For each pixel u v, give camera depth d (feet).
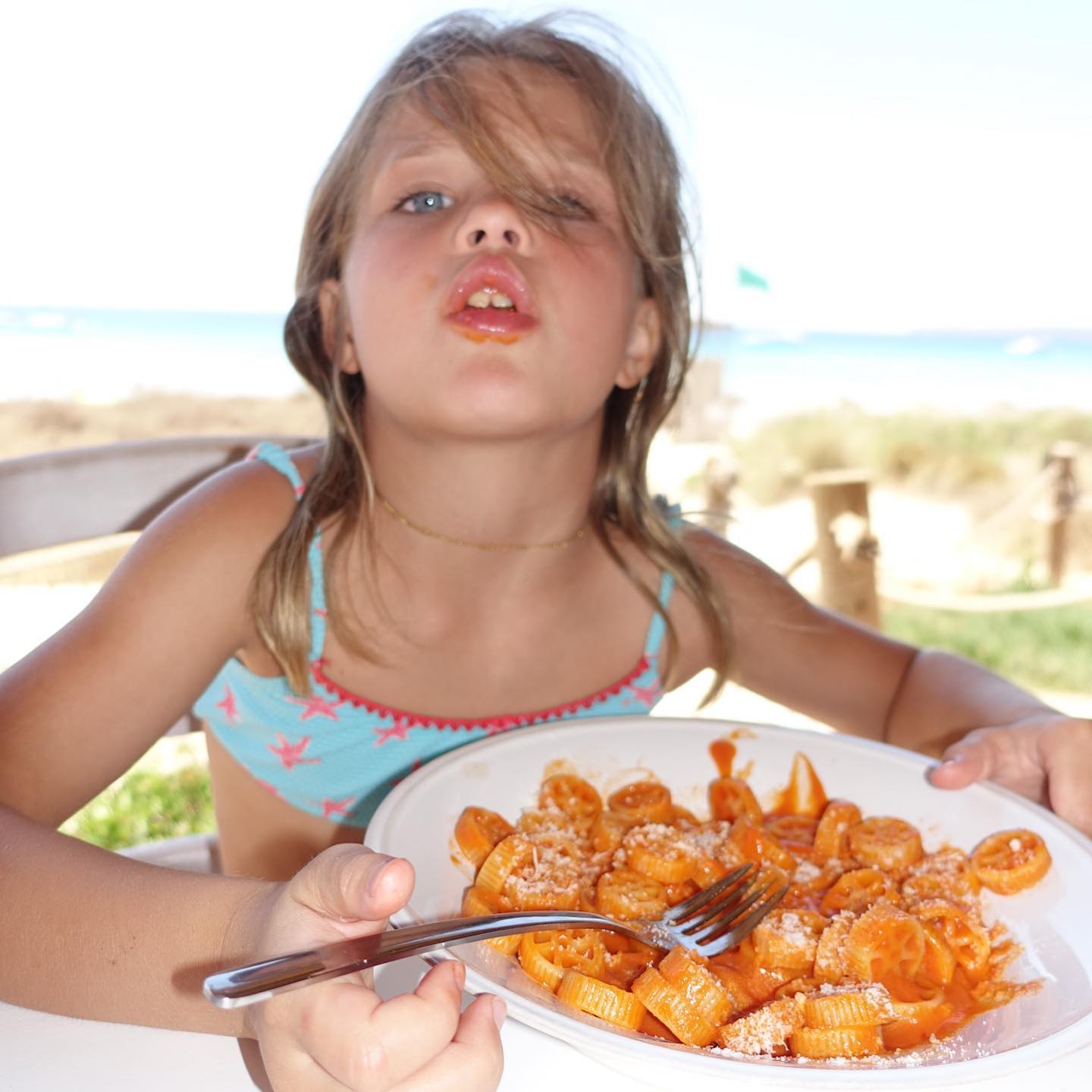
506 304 1.43
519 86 1.58
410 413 1.45
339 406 1.67
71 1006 0.89
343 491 1.65
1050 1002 0.98
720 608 1.87
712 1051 0.82
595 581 1.79
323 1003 0.71
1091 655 8.65
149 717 1.42
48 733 1.30
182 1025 0.88
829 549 5.94
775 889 1.15
